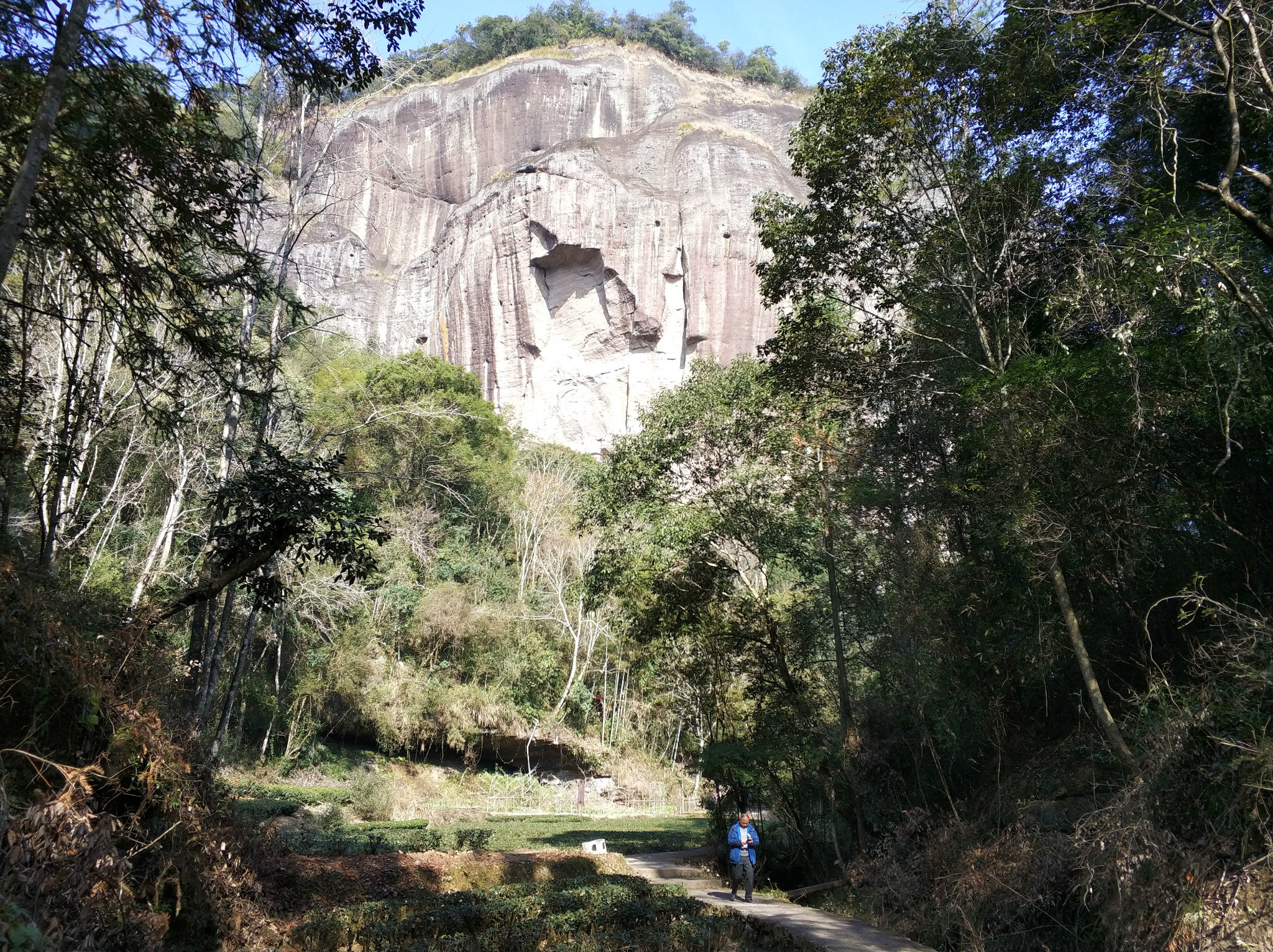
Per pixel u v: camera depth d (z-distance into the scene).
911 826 14.09
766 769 17.98
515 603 43.81
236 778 29.89
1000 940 10.56
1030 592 12.96
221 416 16.84
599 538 21.22
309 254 77.25
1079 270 11.08
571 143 83.31
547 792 40.19
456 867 14.10
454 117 93.06
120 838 7.82
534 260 79.38
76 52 8.03
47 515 12.72
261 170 11.85
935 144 13.55
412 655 40.41
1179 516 11.07
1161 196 11.03
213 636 15.49
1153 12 10.94
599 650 45.66
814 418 18.78
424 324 83.31
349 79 10.32
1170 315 10.23
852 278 15.29
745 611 19.67
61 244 9.72
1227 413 9.19
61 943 5.84
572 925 11.21
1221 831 8.05
